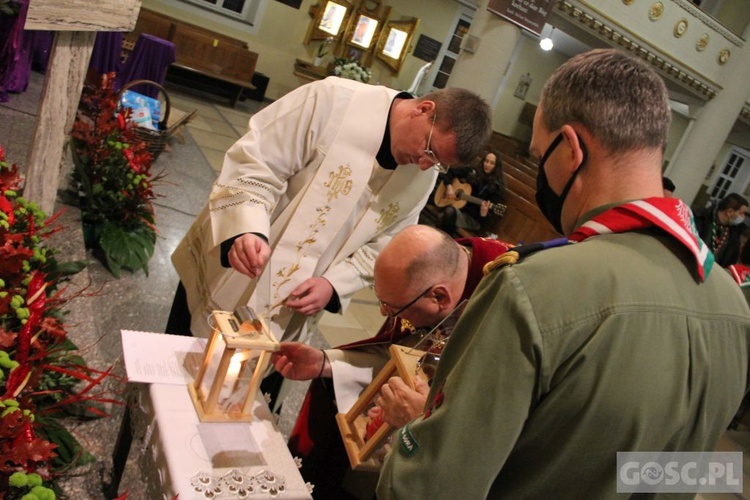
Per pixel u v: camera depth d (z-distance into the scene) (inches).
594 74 37.2
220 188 74.6
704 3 439.5
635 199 37.0
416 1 444.1
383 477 36.6
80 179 135.0
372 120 75.5
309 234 77.8
